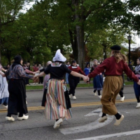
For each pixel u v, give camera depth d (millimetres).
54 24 22219
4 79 7250
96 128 5293
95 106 8000
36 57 38750
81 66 20172
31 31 31609
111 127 5363
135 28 17828
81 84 16344
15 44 31641
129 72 5039
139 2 16281
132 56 31062
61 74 5246
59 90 5145
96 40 28203
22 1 26531
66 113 5188
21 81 5918
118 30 19625
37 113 6980
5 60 38625
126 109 7434
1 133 5016
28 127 5461
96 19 17156
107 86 4891
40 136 4789
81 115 6598
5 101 7590
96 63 10609
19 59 5941
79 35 20078
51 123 5801
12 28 28938
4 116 6641
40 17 23500
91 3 15406
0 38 28703
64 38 26000
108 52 34000
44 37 33375
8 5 26141
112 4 17250
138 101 7645
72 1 19312
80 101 9172
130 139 4535
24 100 6039
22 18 28844
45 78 8523
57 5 21141
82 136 4742
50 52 37688
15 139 4625
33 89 13414
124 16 17000
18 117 6137
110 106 4918
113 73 4852
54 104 5125
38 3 21625
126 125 5523
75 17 19469
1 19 27891
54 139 4594
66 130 5172
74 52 25797
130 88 14258
